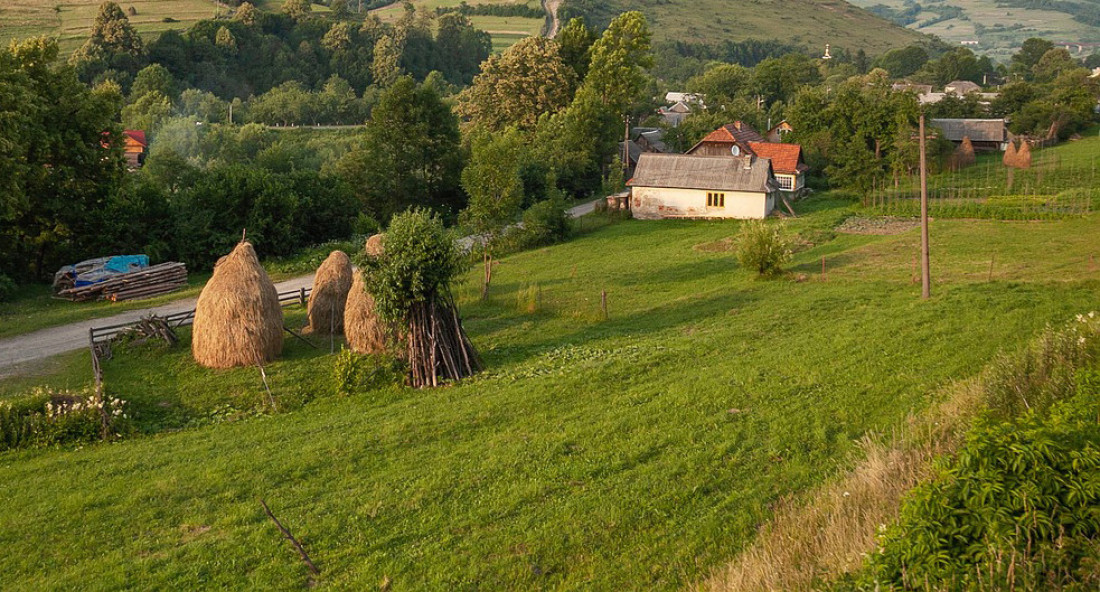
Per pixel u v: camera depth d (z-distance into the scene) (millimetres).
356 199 65688
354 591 14039
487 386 25297
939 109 113562
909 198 64688
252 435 22156
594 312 35219
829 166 75438
